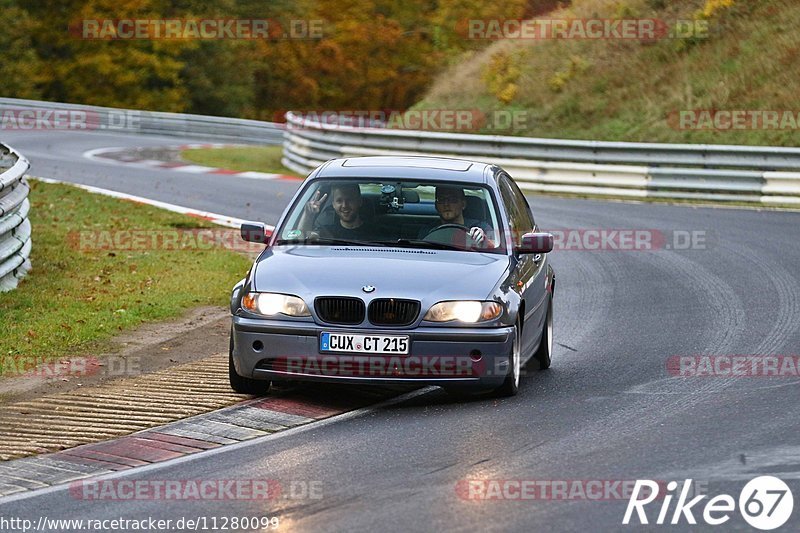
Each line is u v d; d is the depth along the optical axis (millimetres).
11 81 165500
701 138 85500
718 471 19797
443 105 105938
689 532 16859
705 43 94812
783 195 67000
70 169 78750
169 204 61688
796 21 91750
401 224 27328
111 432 23016
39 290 37469
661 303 38844
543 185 74500
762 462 20312
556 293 41188
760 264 46625
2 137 109062
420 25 194125
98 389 26594
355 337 24359
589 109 94625
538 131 95375
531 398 25750
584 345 32375
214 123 129000
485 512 17641
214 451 21625
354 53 191875
